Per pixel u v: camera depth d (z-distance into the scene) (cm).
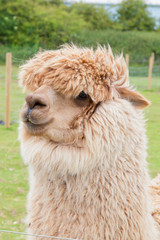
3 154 748
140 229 258
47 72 252
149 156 750
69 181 251
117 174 254
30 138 263
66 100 252
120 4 3412
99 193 251
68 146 251
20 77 275
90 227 249
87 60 252
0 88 1577
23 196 548
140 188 263
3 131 941
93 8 3178
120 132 250
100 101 253
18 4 2666
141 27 3338
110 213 250
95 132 247
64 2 3170
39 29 2458
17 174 639
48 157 250
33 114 241
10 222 449
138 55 2362
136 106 273
